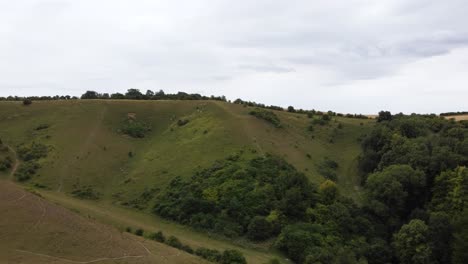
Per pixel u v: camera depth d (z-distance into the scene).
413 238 71.38
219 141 100.62
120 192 90.06
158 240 59.44
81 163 99.38
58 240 45.16
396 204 82.88
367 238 75.00
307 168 96.00
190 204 77.81
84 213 71.69
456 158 89.25
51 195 82.31
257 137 102.94
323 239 68.62
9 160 98.06
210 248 63.59
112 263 42.84
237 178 82.62
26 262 39.66
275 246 68.31
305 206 76.12
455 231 71.25
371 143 106.94
